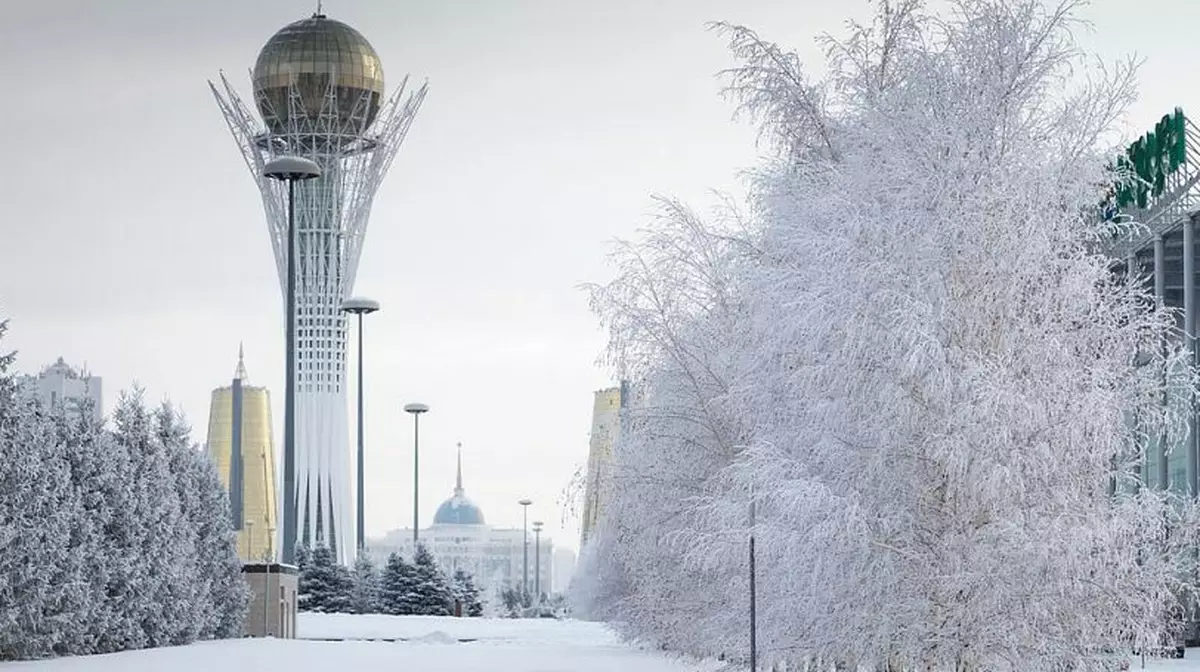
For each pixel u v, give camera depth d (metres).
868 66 24.72
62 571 45.56
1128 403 21.62
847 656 22.25
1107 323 21.56
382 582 97.00
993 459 20.16
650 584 30.91
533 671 37.78
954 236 21.06
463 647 54.06
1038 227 21.12
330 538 144.12
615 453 32.12
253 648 51.28
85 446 49.16
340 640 62.25
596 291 30.58
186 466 58.31
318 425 143.62
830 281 21.55
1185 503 21.47
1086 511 20.64
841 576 21.00
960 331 21.02
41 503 44.09
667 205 30.59
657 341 29.91
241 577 62.72
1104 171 22.38
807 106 25.94
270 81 145.62
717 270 29.91
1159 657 22.19
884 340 20.94
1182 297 54.31
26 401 45.22
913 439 20.86
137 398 54.34
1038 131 22.11
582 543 61.75
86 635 47.16
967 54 22.20
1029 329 20.89
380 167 146.00
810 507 20.67
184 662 41.41
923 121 22.11
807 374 21.66
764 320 23.28
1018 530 19.89
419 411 106.38
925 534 20.91
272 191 141.12
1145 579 20.73
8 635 42.47
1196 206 47.25
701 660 32.06
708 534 23.69
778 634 22.36
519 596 142.12
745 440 27.47
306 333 143.25
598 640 63.22
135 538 50.75
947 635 20.62
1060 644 20.56
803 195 23.91
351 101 146.12
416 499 106.00
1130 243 47.38
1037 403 20.22
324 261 143.00
